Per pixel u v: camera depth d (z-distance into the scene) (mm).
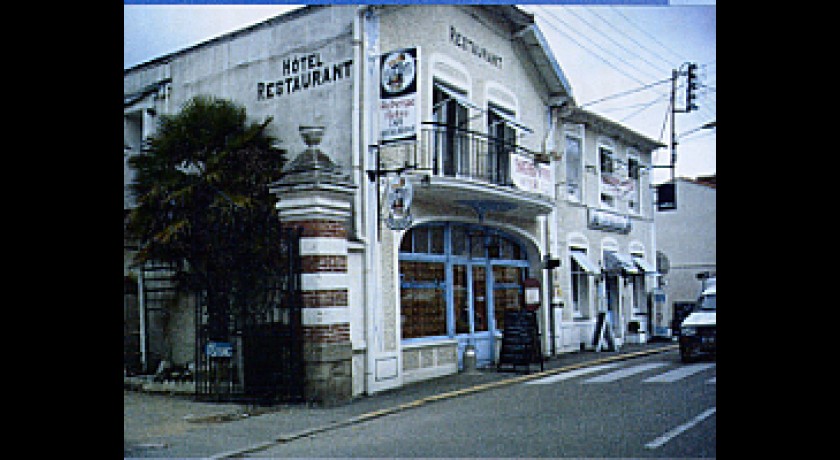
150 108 15094
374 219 11906
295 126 12891
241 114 13352
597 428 8109
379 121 11711
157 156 13164
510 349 14227
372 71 12258
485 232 15797
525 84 17078
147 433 8875
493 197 13867
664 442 7305
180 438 8578
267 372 10867
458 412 9781
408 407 10438
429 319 13742
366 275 11742
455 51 14453
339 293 10938
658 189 23422
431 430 8555
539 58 17125
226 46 14070
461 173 14391
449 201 13992
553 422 8609
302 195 10812
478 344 15164
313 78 12742
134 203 13562
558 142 18484
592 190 20125
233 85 13883
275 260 10906
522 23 16188
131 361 14250
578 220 19312
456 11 14586
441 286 14195
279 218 11125
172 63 14867
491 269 15977
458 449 7430
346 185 11062
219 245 11383
